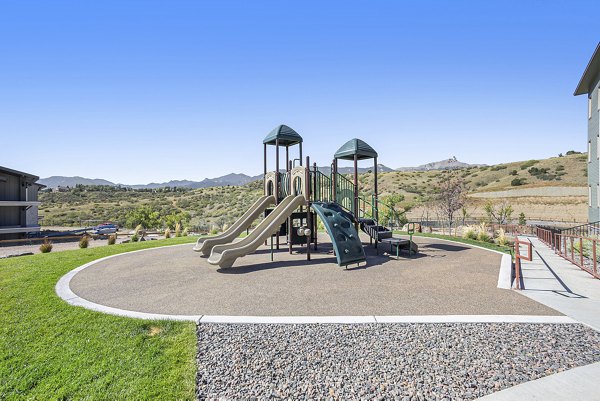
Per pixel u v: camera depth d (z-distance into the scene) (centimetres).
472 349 372
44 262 943
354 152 1136
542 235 1470
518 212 3962
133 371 335
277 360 352
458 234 1900
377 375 322
